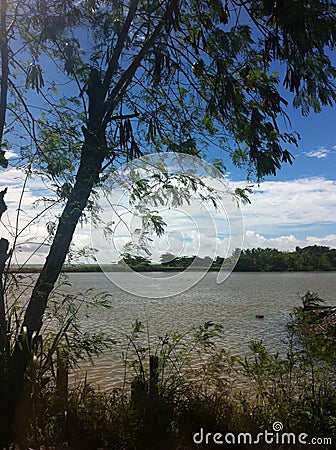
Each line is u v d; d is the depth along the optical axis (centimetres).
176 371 442
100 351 448
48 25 471
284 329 1302
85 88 502
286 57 442
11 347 414
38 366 402
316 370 427
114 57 493
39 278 442
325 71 457
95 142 461
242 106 469
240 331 1305
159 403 400
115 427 386
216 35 466
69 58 504
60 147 456
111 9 521
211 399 414
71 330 436
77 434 379
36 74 489
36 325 434
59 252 445
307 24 401
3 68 470
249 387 472
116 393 438
